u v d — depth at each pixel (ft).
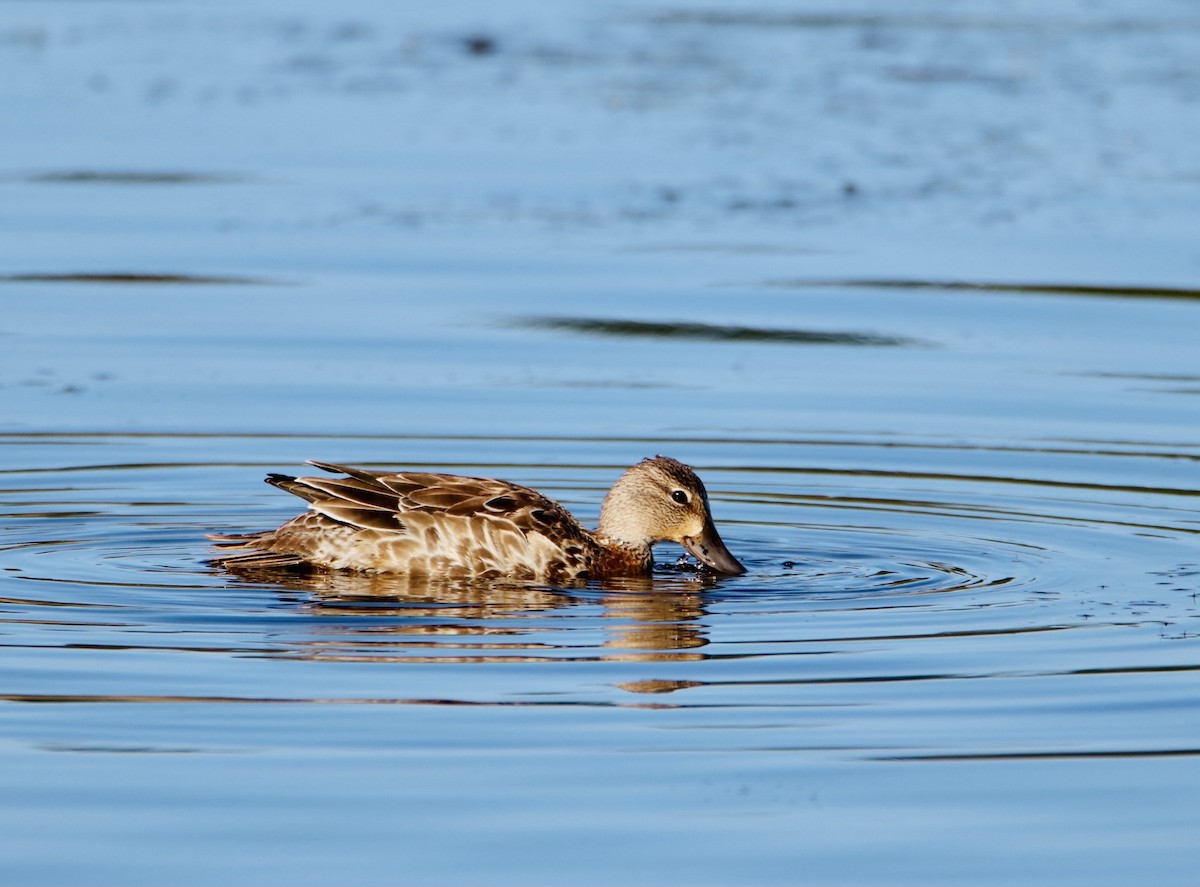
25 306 70.59
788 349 68.39
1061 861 29.68
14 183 86.58
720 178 89.35
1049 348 68.69
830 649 39.65
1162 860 29.71
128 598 42.55
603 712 35.63
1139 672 37.91
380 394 61.93
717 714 35.58
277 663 38.19
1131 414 61.00
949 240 80.53
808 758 33.58
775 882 28.84
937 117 100.01
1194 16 129.08
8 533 47.75
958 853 29.84
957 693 36.78
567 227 82.02
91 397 60.70
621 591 44.96
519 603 43.39
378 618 41.63
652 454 56.70
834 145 94.68
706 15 129.49
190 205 83.92
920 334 70.08
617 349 68.08
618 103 102.83
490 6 133.59
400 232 81.00
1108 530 49.49
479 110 101.24
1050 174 90.02
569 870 29.12
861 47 117.80
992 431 59.26
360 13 130.21
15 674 37.04
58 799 31.45
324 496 45.60
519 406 61.26
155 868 29.07
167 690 36.40
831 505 52.19
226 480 53.31
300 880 28.63
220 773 32.55
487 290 73.67
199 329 68.59
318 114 100.07
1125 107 101.91
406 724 34.83
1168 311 72.69
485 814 31.04
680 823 30.83
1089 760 33.55
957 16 128.98
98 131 95.81
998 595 43.73
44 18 126.72
